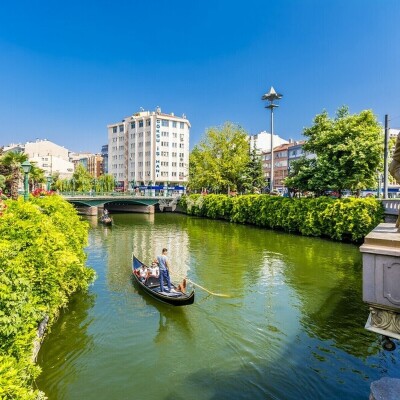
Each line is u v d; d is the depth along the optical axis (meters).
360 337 9.95
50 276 8.36
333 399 7.26
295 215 29.72
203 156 49.62
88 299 12.98
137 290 14.03
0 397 4.25
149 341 9.76
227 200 43.56
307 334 10.16
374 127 26.77
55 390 7.57
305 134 30.34
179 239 28.88
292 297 13.33
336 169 26.48
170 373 8.23
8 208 9.64
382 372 8.19
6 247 6.29
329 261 19.36
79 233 13.95
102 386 7.72
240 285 14.92
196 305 12.46
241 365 8.56
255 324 10.85
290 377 8.05
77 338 9.86
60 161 103.62
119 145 95.94
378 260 3.00
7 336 5.07
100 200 51.72
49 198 14.48
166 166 87.88
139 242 27.33
